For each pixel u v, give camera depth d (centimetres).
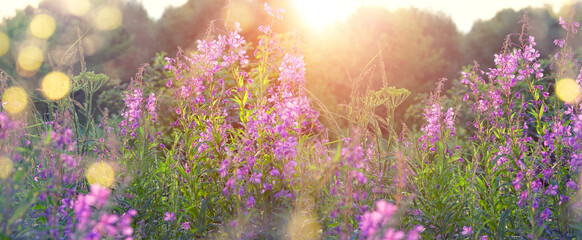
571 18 495
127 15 2889
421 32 2605
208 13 2445
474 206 476
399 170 407
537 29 1791
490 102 504
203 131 485
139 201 441
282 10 486
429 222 454
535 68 501
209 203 468
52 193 364
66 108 512
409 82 2292
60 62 574
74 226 378
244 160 447
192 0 2552
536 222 429
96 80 608
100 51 2567
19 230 347
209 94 490
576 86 469
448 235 456
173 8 2602
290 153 409
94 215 320
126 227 310
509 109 500
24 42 2130
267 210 438
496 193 459
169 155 484
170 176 491
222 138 474
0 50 2064
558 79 487
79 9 2491
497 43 2686
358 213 381
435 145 482
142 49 2745
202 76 493
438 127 479
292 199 418
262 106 463
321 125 432
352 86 485
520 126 509
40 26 2212
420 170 477
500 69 504
